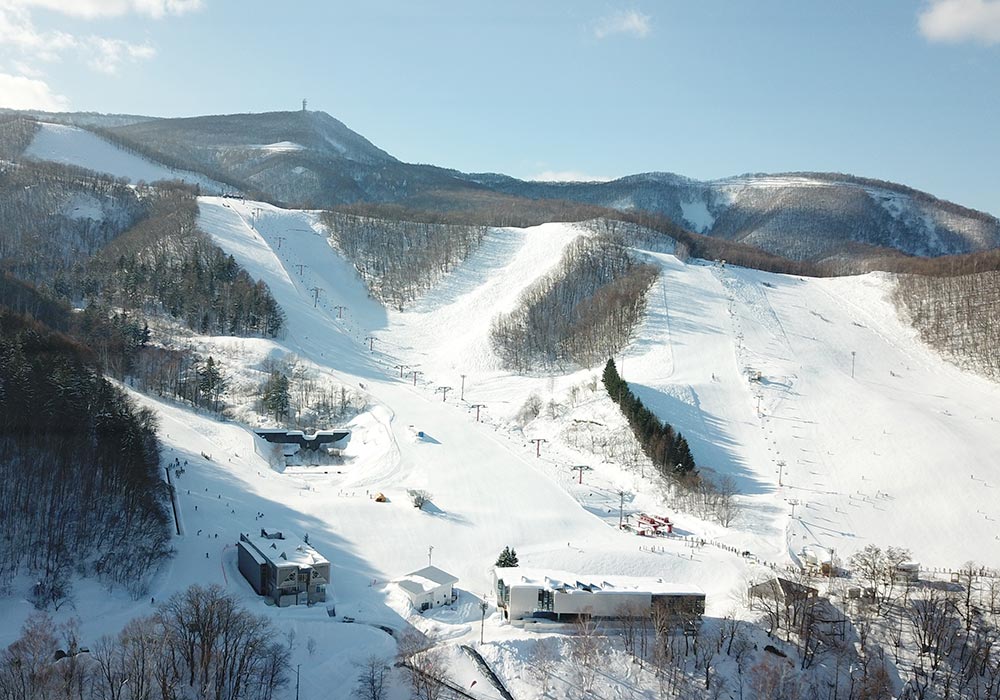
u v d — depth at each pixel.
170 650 94.88
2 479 126.38
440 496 180.38
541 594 121.94
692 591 123.88
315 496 174.88
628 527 171.25
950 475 199.75
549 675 107.75
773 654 114.88
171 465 171.62
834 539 171.00
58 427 143.38
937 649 111.56
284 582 120.62
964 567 151.50
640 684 108.12
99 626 105.06
